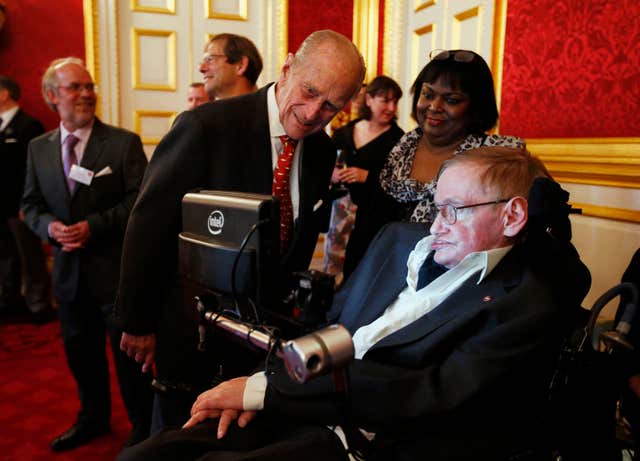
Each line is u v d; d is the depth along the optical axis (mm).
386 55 4051
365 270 1378
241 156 1334
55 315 3676
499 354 962
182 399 1406
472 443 992
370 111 2869
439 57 1613
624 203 2006
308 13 4176
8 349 3125
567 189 2305
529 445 1001
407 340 1072
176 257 1355
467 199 1104
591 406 1030
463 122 1620
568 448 1045
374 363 1040
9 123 3504
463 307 1091
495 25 2826
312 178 1440
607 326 1425
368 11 4172
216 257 965
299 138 1315
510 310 1018
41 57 3902
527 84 2621
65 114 2035
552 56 2441
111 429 2289
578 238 2223
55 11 3877
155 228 1300
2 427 2285
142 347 1463
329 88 1188
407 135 1811
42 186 2123
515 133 2732
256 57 2119
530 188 1098
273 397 1036
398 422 973
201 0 4125
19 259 3707
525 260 1107
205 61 2096
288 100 1233
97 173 2076
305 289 873
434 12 3490
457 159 1146
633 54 2023
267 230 936
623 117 2078
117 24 3982
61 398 2547
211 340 1209
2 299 3680
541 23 2502
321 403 1000
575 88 2316
